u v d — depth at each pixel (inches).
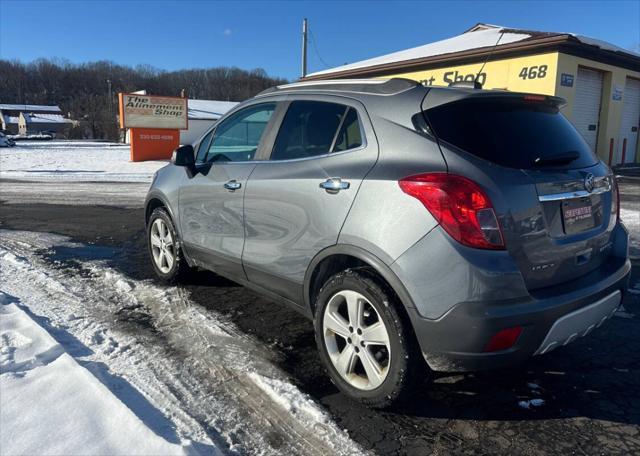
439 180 101.3
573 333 110.2
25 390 113.1
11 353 132.1
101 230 312.7
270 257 139.3
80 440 96.6
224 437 104.0
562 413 115.5
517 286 99.8
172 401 116.0
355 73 887.7
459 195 99.1
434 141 107.6
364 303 113.5
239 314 171.0
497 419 113.0
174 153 172.1
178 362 135.6
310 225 124.5
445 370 104.5
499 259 98.8
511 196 101.8
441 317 100.0
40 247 262.8
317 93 138.6
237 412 113.0
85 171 808.3
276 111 149.1
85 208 406.9
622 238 132.6
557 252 108.9
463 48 735.7
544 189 107.1
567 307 105.1
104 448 94.6
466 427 110.0
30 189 549.3
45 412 105.0
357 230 111.6
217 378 127.9
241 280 157.5
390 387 107.9
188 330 157.1
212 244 165.2
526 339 101.3
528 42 637.3
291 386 124.3
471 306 97.7
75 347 141.3
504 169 104.3
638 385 127.6
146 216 210.4
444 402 119.6
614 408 117.5
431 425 110.6
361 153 118.5
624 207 398.3
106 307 175.0
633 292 197.5
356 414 114.0
